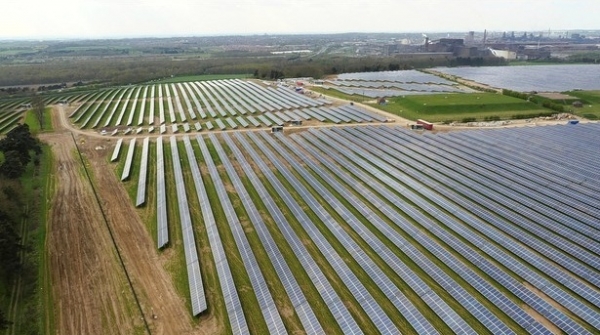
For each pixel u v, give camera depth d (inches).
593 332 1302.9
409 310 1409.9
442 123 3973.9
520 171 2576.3
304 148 3267.7
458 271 1614.2
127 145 3395.7
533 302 1424.7
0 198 2026.3
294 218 2108.8
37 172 2768.2
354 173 2684.5
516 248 1763.0
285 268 1662.2
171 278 1636.3
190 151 3142.2
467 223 2009.1
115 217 2130.9
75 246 1860.2
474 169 2642.7
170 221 2085.4
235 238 1903.3
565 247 1768.0
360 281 1587.1
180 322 1407.5
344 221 2065.7
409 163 2817.4
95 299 1519.4
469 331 1304.1
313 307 1462.8
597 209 2054.6
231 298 1496.1
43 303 1497.3
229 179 2613.2
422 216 2063.2
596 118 4153.5
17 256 1643.7
